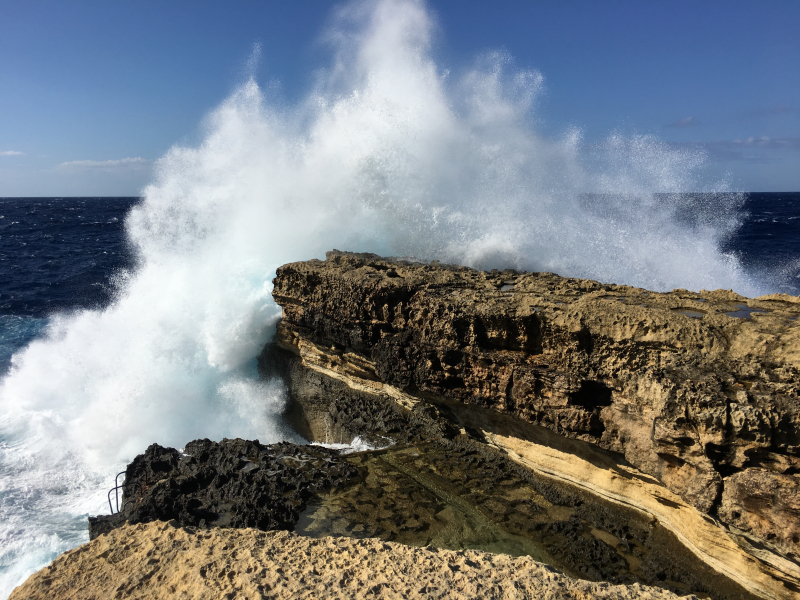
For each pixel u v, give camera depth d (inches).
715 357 280.5
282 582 217.5
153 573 228.8
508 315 354.6
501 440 388.2
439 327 391.5
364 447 423.2
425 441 422.6
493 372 371.2
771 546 235.6
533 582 219.8
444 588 214.7
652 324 305.4
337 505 337.1
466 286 426.3
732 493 245.0
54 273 1477.6
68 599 214.5
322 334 495.5
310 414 540.4
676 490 270.2
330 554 241.6
